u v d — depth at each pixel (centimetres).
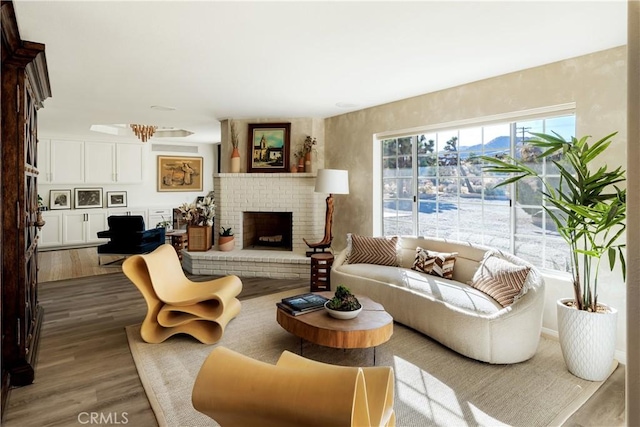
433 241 406
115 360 279
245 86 390
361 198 513
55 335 325
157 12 228
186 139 873
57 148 748
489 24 243
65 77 360
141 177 848
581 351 253
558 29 250
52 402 224
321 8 222
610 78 282
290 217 617
